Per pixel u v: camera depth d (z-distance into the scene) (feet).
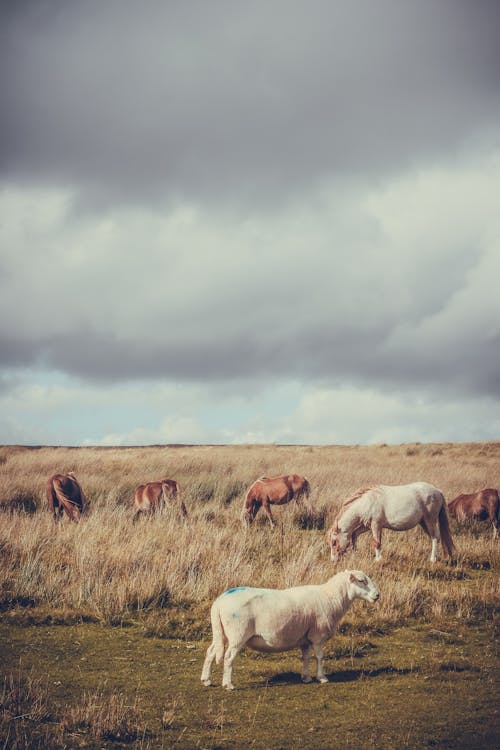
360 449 148.56
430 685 25.99
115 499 68.95
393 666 28.22
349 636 32.45
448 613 36.60
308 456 122.31
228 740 21.02
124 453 131.75
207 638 32.27
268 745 20.66
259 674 27.43
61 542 46.57
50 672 27.27
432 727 21.89
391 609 36.04
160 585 37.86
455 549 50.67
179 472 93.35
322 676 26.58
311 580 39.75
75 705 23.72
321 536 57.77
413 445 154.51
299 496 63.93
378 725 22.09
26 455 116.37
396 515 48.52
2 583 37.81
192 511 65.05
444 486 82.28
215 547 45.32
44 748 19.92
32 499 69.97
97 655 29.60
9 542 45.11
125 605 35.96
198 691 25.41
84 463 100.32
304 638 26.37
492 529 61.98
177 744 20.74
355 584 26.73
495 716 22.82
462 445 146.20
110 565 40.57
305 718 22.76
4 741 20.25
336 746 20.56
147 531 49.52
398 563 46.21
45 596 37.22
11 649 29.94
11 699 23.65
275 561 46.11
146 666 28.30
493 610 36.68
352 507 48.75
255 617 25.40
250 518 62.13
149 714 23.11
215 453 132.26
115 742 20.77
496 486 82.74
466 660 29.09
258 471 91.30
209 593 38.22
